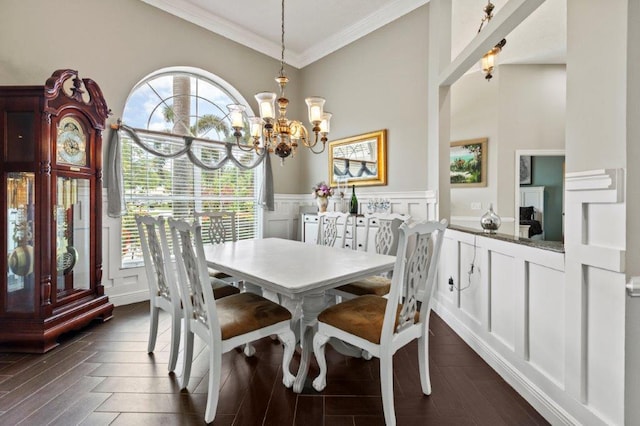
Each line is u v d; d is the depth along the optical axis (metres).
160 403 1.65
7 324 2.21
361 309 1.72
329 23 4.02
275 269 1.84
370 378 1.90
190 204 3.93
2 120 2.25
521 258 1.76
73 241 2.63
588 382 1.33
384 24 3.85
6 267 2.24
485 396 1.74
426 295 1.73
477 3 3.26
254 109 4.50
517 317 1.80
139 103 3.53
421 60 3.49
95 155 2.78
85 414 1.56
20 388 1.77
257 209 4.68
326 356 2.18
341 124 4.46
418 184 3.55
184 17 3.72
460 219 4.95
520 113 4.68
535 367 1.66
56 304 2.38
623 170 1.17
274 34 4.29
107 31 3.15
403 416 1.56
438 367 2.04
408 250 3.25
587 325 1.33
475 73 4.80
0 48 2.56
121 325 2.71
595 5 1.29
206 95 4.12
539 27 3.61
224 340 1.54
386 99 3.87
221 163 4.10
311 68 4.89
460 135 4.93
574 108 1.39
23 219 2.30
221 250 2.51
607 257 1.22
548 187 5.93
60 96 2.41
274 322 1.71
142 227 2.14
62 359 2.11
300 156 5.16
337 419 1.54
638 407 1.17
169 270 1.92
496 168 4.67
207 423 1.49
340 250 2.51
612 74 1.21
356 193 4.25
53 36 2.81
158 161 3.63
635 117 1.15
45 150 2.29
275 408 1.62
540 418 1.56
